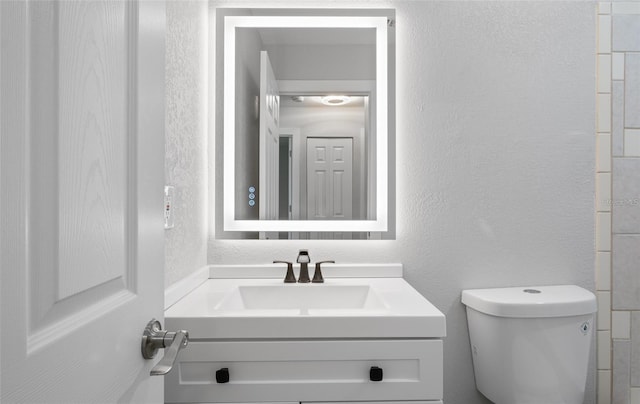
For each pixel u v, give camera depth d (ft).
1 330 1.03
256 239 4.78
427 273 4.80
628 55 4.83
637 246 4.82
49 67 1.22
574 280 4.83
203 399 2.96
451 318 4.79
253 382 2.97
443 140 4.83
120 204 1.67
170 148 3.61
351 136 4.84
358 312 3.12
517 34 4.85
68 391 1.29
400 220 4.83
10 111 1.06
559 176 4.83
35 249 1.16
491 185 4.82
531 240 4.82
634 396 4.80
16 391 1.07
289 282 4.38
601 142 4.84
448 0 4.85
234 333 2.97
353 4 4.86
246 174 4.82
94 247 1.46
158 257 2.05
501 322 4.21
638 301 4.81
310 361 2.98
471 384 4.79
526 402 4.15
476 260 4.81
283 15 4.80
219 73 4.81
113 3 1.60
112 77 1.59
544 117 4.83
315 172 4.86
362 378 2.99
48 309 1.22
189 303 3.49
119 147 1.65
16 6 1.08
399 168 4.85
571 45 4.84
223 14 4.80
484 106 4.84
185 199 4.04
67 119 1.30
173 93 3.69
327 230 4.80
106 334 1.53
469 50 4.85
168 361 1.69
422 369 2.99
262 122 4.84
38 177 1.17
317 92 4.84
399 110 4.85
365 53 4.81
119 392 1.64
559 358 4.14
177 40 3.81
